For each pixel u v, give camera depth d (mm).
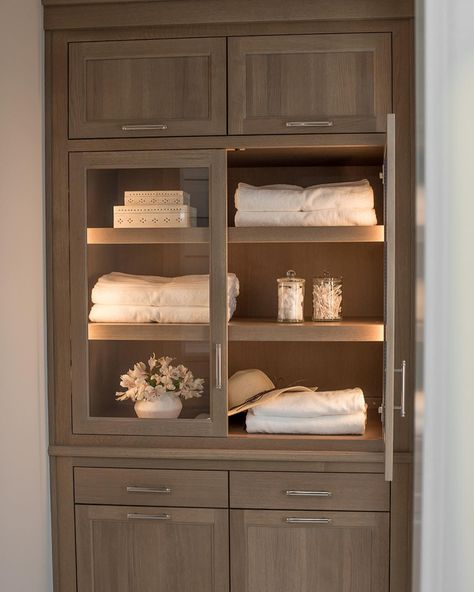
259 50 2293
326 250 2758
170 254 2361
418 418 820
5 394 2068
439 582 786
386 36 2258
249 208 2361
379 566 2295
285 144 2297
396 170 2270
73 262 2398
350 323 2396
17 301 2166
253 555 2334
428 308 784
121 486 2381
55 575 2420
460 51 773
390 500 2287
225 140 2314
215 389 2357
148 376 2383
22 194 2201
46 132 2387
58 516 2416
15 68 2127
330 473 2301
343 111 2277
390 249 1941
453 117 775
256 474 2324
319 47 2277
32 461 2271
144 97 2340
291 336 2342
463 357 779
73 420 2414
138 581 2385
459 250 779
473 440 778
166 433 2373
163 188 2352
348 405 2344
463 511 781
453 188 778
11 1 2092
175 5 2295
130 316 2383
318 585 2318
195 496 2350
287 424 2359
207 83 2316
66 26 2344
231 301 2451
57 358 2414
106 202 2379
